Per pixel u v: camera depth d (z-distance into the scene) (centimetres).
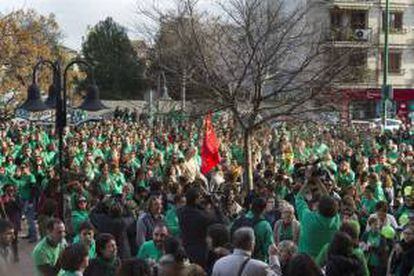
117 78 7075
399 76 6162
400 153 2606
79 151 2514
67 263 734
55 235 881
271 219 1175
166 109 3341
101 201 1221
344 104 2053
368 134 3362
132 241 1146
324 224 958
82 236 921
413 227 1005
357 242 873
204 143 1998
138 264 673
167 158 2455
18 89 4516
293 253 879
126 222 1132
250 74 1853
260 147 2520
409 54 6191
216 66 1928
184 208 1027
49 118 4062
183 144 2770
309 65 2084
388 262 1109
